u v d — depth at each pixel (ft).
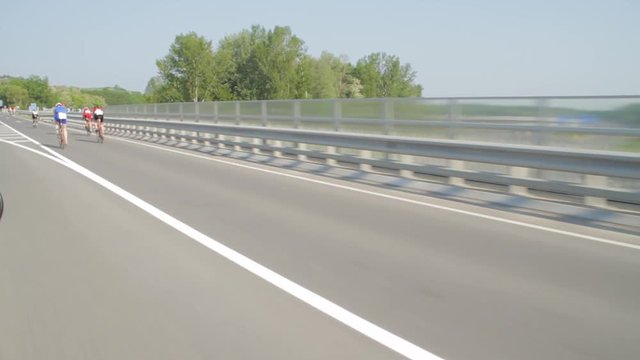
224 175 47.11
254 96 275.59
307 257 21.94
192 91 279.08
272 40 266.57
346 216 29.89
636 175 26.78
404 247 23.48
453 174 36.01
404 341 14.23
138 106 122.62
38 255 22.26
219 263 21.11
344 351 13.62
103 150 73.61
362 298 17.35
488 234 25.77
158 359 13.21
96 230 26.63
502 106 37.52
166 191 38.42
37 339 14.34
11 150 73.15
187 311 16.21
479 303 16.99
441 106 42.52
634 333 14.87
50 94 551.59
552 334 14.78
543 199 30.58
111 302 16.96
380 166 42.04
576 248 23.34
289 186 40.75
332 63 323.98
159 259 21.63
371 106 50.21
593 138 31.89
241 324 15.28
